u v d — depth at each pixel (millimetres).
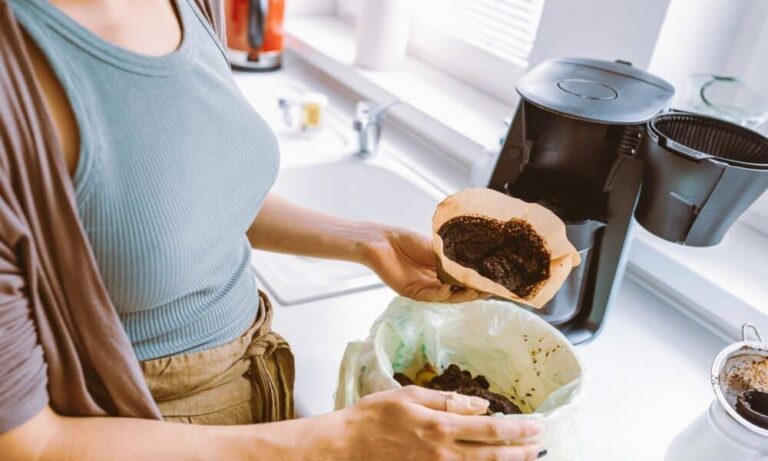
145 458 624
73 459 601
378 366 787
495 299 936
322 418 689
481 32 1711
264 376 831
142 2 677
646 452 895
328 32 2025
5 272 540
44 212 563
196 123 687
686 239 933
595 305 1052
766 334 1054
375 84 1723
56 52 576
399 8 1732
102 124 605
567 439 748
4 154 528
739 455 750
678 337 1114
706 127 966
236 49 1853
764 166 845
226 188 733
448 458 681
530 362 884
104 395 672
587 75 1025
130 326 701
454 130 1532
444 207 882
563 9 1376
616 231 1004
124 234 633
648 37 1224
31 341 573
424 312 886
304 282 1163
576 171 1004
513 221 893
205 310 762
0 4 517
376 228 972
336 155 1579
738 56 1297
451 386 888
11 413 558
